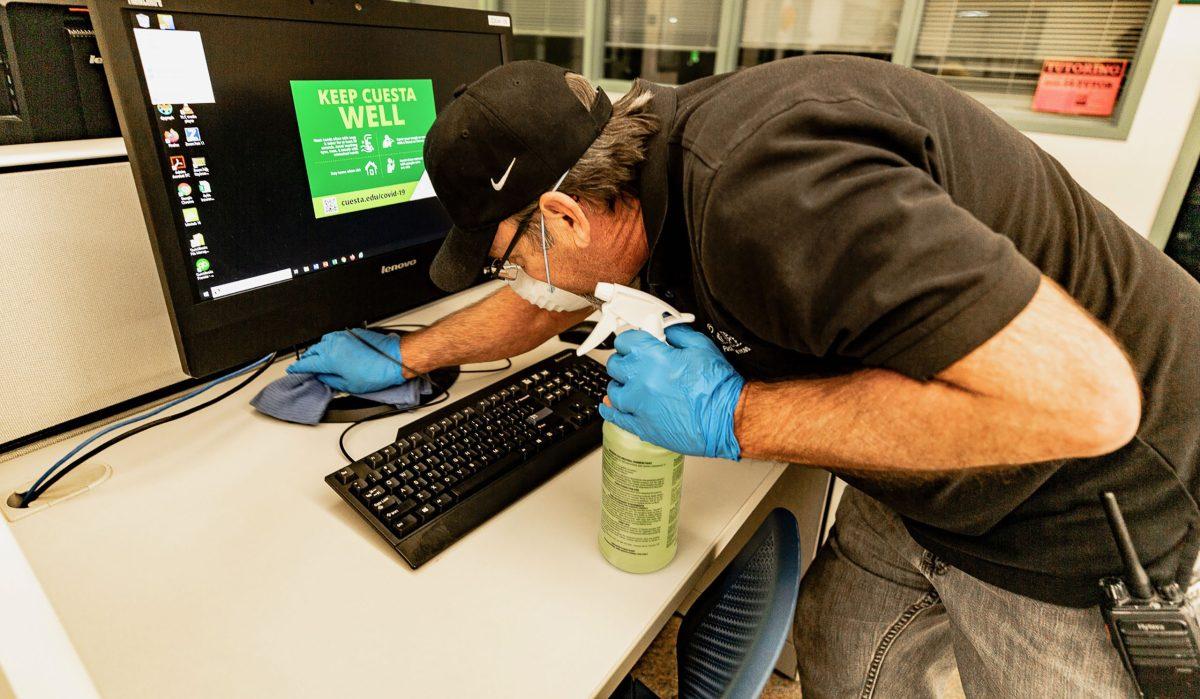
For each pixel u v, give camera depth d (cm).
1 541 34
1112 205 190
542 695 53
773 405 61
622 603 62
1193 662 63
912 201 46
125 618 58
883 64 59
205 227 77
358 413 92
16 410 80
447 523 70
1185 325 65
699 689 69
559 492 78
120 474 78
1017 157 61
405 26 97
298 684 53
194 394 96
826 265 48
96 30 64
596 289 69
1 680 31
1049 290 49
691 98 66
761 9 246
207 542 68
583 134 63
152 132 70
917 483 70
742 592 72
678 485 65
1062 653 72
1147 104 175
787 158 50
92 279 83
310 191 89
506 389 91
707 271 57
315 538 69
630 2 271
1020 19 196
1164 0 165
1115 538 64
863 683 106
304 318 92
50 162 77
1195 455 66
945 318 45
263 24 79
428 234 109
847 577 104
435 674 54
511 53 118
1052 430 47
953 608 83
